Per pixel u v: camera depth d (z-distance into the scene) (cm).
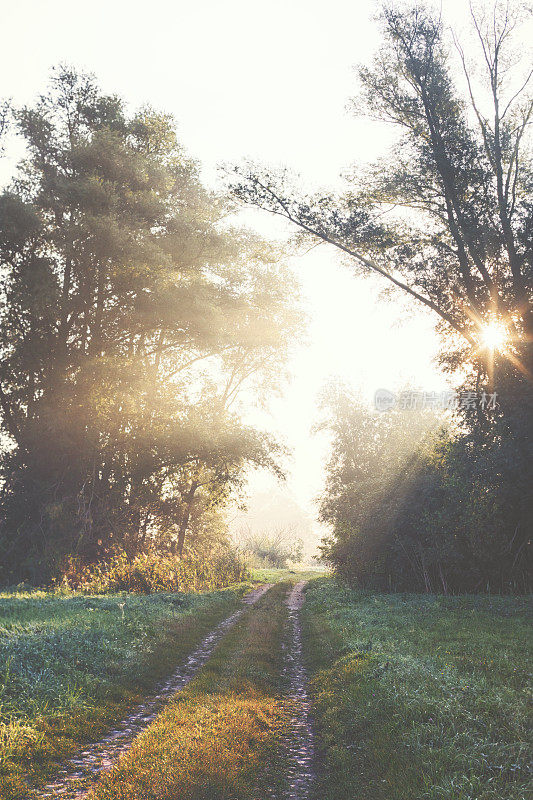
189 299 3294
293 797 586
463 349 2428
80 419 3169
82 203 2981
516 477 1959
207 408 3747
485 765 555
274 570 5753
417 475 2380
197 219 3381
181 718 787
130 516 3475
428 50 2158
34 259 3072
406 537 2319
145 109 3544
